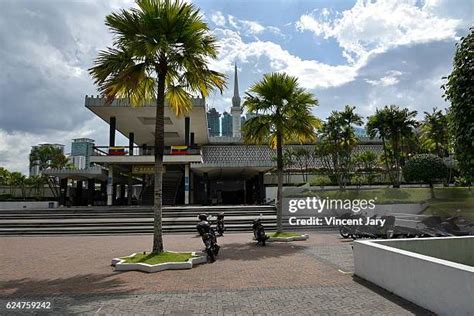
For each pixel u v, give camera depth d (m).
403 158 39.94
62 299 6.17
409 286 5.73
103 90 9.95
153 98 11.92
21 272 8.62
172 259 9.13
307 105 15.15
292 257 10.26
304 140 15.84
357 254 7.63
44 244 14.02
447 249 7.52
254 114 15.42
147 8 9.74
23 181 40.09
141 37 9.62
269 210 23.08
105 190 38.69
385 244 7.30
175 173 32.22
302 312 5.30
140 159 26.95
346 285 6.89
